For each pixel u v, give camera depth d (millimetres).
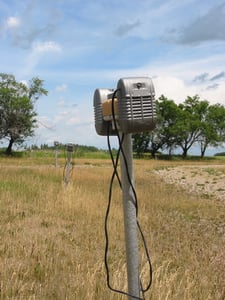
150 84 3000
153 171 40281
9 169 24125
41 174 21219
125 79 2955
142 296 3398
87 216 10188
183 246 7723
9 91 78312
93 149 81375
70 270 5855
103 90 3410
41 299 4855
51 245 7172
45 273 5691
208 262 6379
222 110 101562
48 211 10477
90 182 19516
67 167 14445
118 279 5152
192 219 12117
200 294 5094
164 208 13875
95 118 3494
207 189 22469
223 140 102812
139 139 97750
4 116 79000
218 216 12805
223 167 46062
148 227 9867
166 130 96250
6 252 6559
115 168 3350
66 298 4723
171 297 4828
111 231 8703
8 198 11914
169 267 6320
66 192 12539
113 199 13477
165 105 97750
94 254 6848
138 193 16844
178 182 27344
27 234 7922
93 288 4965
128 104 2941
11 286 5090
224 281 5363
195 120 98812
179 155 103125
